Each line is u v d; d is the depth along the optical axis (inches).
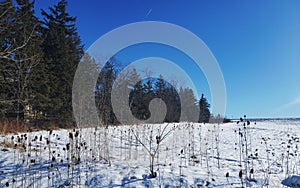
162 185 158.9
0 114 603.8
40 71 726.5
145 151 275.9
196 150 314.0
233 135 574.6
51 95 799.1
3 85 568.7
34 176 173.8
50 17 967.0
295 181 164.6
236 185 158.9
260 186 157.2
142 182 163.5
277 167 236.7
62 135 346.3
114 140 319.6
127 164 206.8
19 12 680.4
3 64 469.7
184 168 200.4
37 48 726.5
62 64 864.3
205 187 155.8
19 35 622.5
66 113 800.3
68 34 1010.1
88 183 162.9
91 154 235.6
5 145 260.4
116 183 162.1
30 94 677.9
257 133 666.2
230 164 239.9
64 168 191.6
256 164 247.3
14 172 181.6
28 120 698.8
